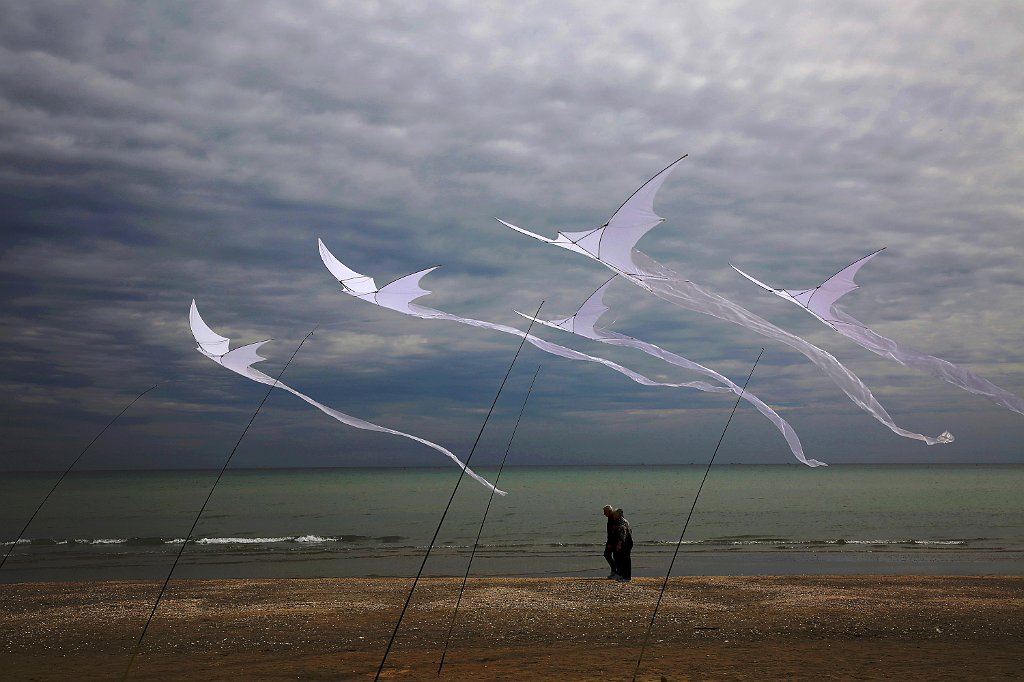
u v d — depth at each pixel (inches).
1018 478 5605.3
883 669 331.6
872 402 228.5
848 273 243.4
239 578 763.4
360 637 415.8
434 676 325.7
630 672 330.6
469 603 520.4
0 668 349.4
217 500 2728.8
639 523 1581.0
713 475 6919.3
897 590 573.3
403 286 244.2
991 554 945.5
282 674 331.3
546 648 386.6
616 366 284.5
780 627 435.8
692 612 483.5
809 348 236.4
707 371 255.0
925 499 2554.1
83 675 334.0
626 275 236.2
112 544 1159.6
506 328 258.2
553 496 2935.5
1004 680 309.7
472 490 3654.0
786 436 244.4
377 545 1129.4
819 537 1229.7
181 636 419.5
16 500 2792.8
